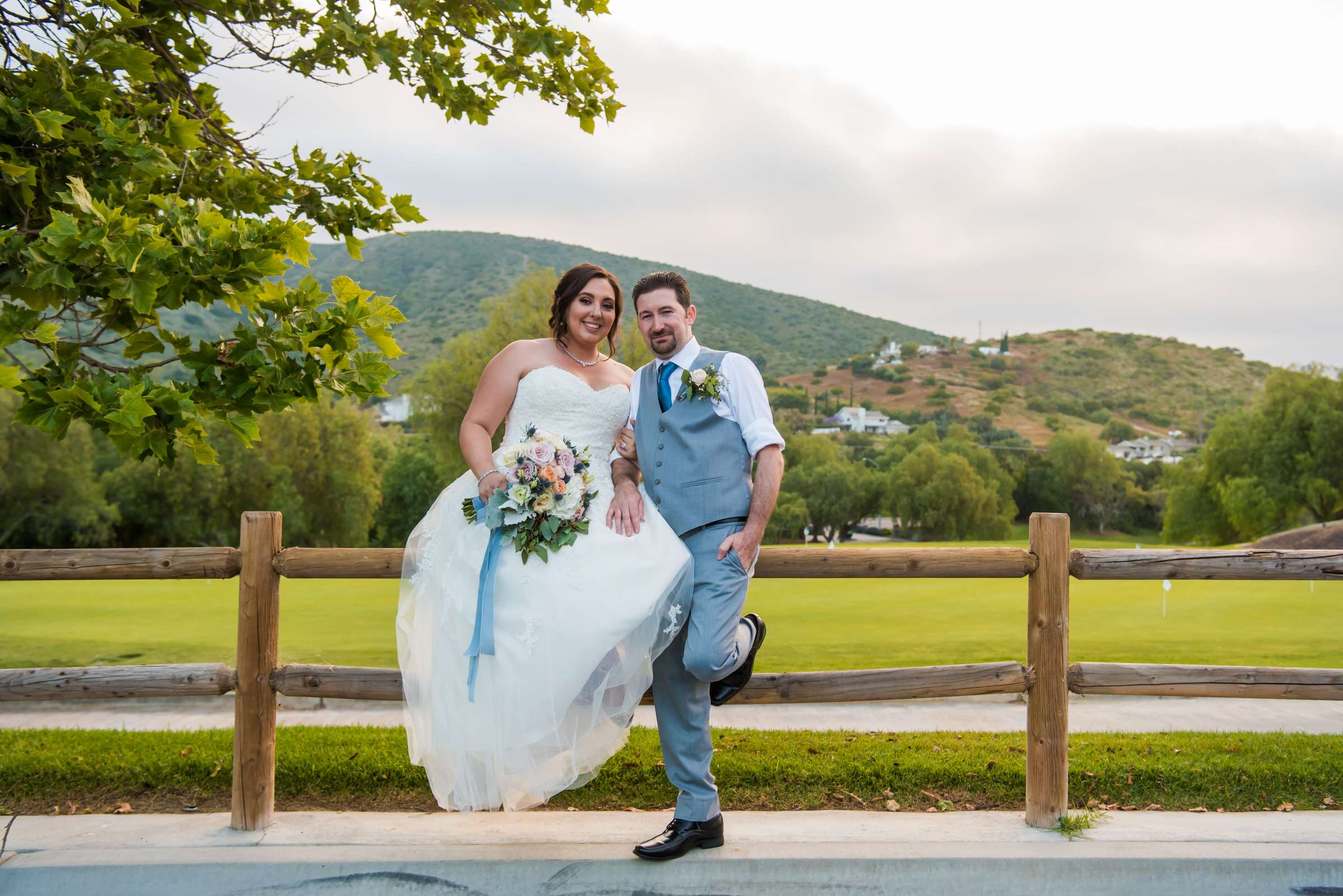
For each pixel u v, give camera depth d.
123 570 3.55
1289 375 49.44
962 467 74.75
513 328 41.44
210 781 4.05
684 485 3.13
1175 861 3.17
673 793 3.88
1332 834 3.41
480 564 3.03
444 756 2.98
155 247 3.02
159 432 3.21
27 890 3.11
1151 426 165.50
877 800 3.87
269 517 3.51
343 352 3.53
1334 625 10.12
